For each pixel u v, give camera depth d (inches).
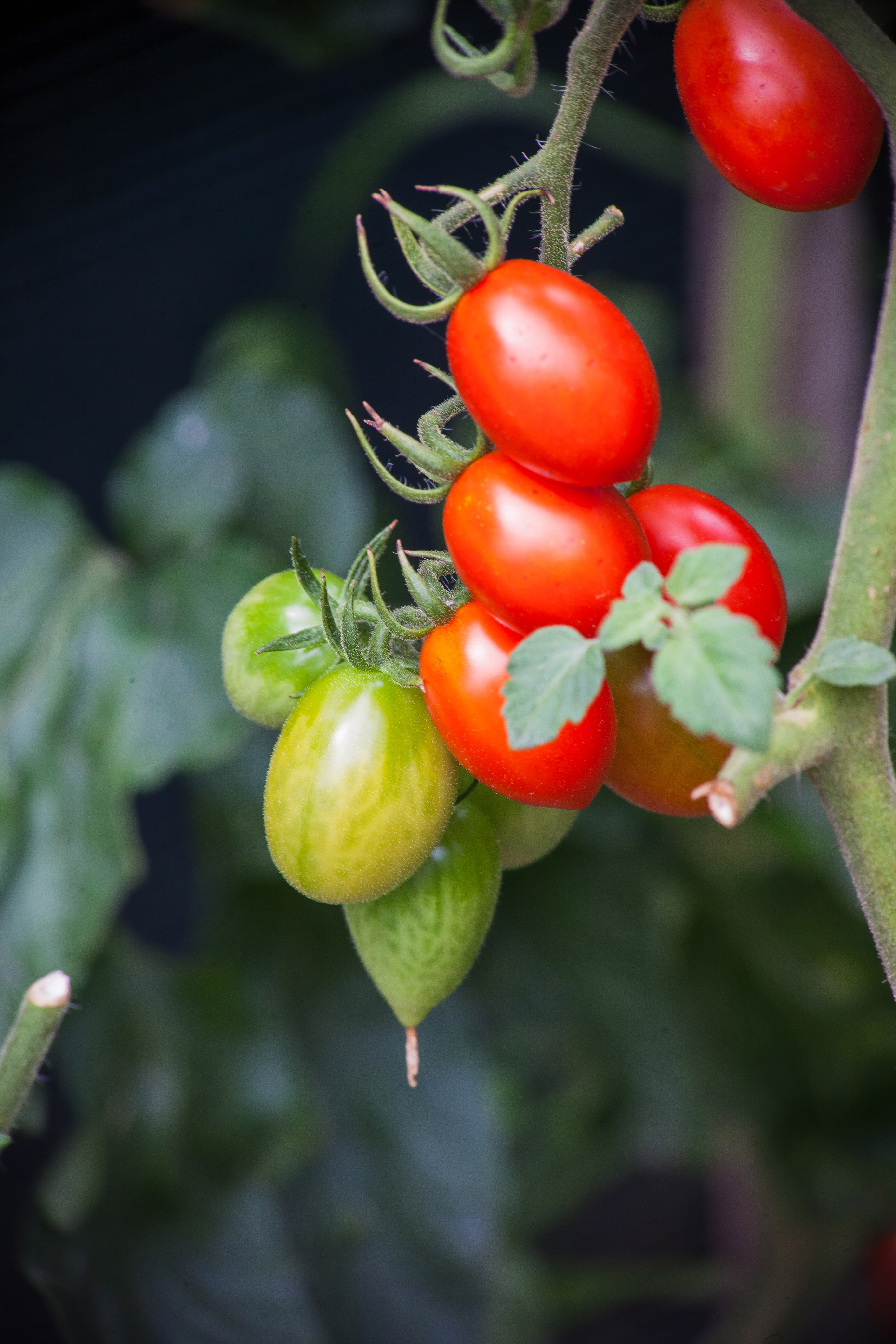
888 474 19.7
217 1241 38.5
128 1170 38.8
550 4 19.1
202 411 41.8
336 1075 41.0
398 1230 40.2
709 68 20.3
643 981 43.0
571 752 19.4
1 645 39.0
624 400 18.8
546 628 18.5
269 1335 37.7
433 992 20.7
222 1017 40.8
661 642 18.1
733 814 19.1
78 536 41.1
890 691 30.8
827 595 20.0
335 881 20.1
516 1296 40.7
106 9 41.6
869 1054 44.3
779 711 19.4
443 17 19.2
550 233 19.7
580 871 42.9
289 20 42.2
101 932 35.3
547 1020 43.0
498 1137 40.6
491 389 18.9
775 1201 44.3
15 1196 41.9
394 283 43.6
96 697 37.6
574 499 19.1
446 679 19.5
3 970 35.1
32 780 36.9
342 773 19.8
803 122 20.1
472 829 20.9
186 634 38.2
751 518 41.5
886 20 25.6
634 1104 43.9
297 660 20.9
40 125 42.5
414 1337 39.6
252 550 40.1
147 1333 36.9
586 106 19.4
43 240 44.2
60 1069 39.8
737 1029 44.1
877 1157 44.2
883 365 19.7
